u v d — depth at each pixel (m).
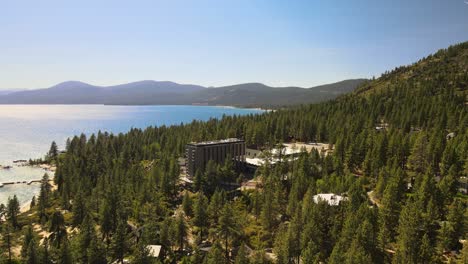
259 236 92.88
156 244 90.62
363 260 63.31
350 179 108.38
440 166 113.69
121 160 174.38
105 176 145.75
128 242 82.00
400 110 198.00
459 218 77.62
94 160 179.38
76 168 165.50
